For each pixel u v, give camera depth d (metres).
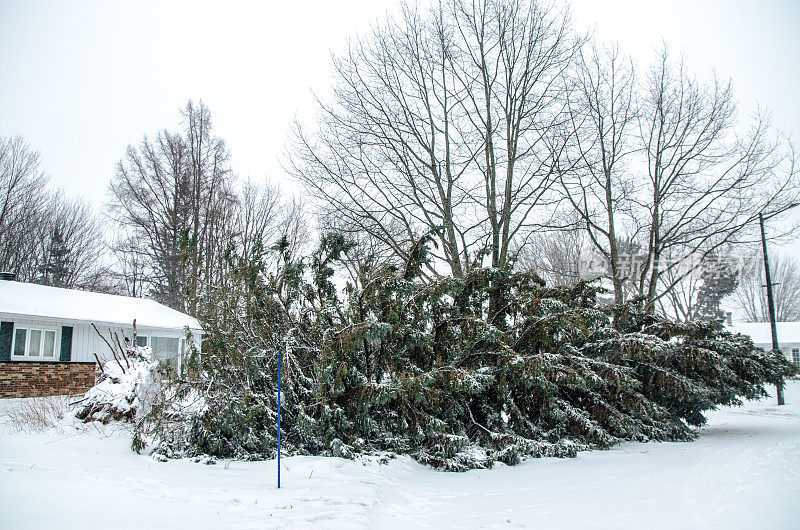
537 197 24.92
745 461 10.63
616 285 26.19
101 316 24.50
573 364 13.47
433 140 25.20
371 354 11.81
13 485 7.23
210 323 11.24
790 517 6.20
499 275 13.97
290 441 10.95
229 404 10.00
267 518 6.34
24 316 21.75
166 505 6.74
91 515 5.98
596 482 9.07
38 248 42.84
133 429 11.68
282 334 11.59
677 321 17.36
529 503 7.62
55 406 14.12
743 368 16.38
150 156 41.00
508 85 24.52
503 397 12.68
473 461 10.56
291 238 36.53
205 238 37.38
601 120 26.62
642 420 15.19
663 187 27.14
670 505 7.11
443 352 13.00
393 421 11.48
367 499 7.38
